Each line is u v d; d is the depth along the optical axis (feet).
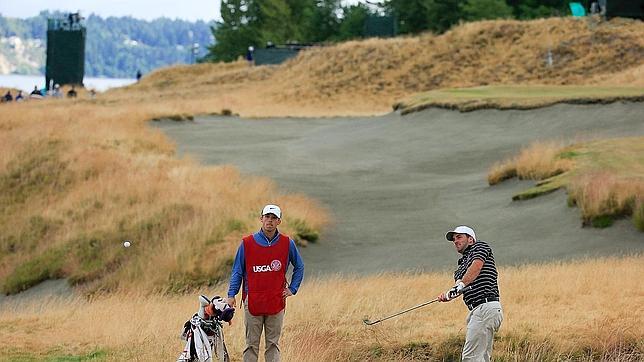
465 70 614.75
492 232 257.14
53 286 255.91
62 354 133.69
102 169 341.62
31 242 288.92
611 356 122.62
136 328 147.64
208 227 260.01
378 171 344.69
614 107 374.84
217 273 241.96
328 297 163.12
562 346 125.18
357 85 630.74
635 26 604.49
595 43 593.83
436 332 134.00
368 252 252.01
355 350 130.11
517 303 150.71
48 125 417.69
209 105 538.88
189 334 102.42
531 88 461.37
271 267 107.55
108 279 247.50
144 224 272.72
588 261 201.67
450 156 358.02
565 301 149.59
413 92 608.60
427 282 186.50
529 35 628.69
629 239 230.89
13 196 334.85
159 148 379.96
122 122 433.07
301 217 268.21
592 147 310.04
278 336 109.40
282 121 495.82
